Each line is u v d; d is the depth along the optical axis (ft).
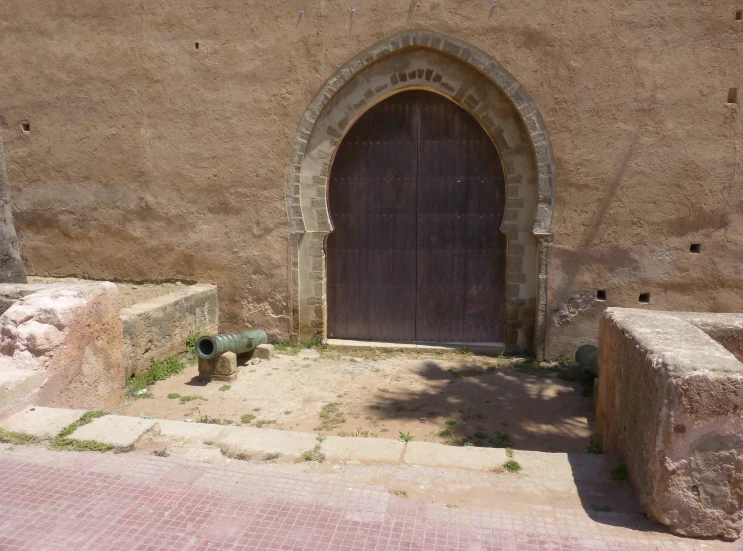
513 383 26.86
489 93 29.43
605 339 15.85
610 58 27.68
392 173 32.09
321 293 31.48
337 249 32.76
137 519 10.91
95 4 31.07
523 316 30.60
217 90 30.58
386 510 11.35
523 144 29.53
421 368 28.89
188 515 11.07
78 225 32.86
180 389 25.38
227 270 31.71
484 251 32.01
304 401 24.40
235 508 11.34
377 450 13.85
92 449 13.47
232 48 30.19
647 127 27.84
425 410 23.67
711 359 11.11
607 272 28.86
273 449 13.76
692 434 10.55
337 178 32.30
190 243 31.81
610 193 28.40
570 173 28.55
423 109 31.53
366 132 31.94
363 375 27.73
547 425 22.40
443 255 32.27
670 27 27.22
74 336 16.98
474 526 10.89
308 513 11.21
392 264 32.58
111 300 18.75
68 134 32.32
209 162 31.12
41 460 12.99
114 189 32.19
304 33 29.55
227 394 24.93
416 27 28.81
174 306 28.02
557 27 27.89
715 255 28.17
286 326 31.68
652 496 11.00
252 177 30.83
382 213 32.35
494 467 13.19
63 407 16.57
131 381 25.08
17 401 14.90
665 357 11.22
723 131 27.48
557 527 10.93
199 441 14.14
